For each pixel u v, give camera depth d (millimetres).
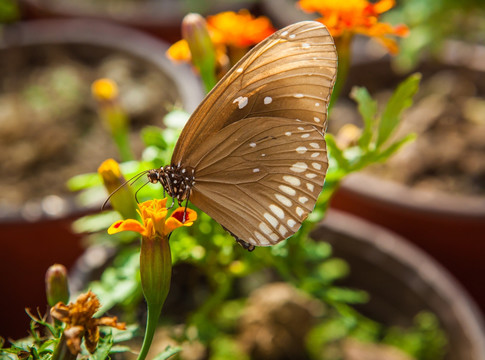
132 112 572
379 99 644
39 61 645
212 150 304
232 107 300
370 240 442
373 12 342
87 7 780
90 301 282
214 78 365
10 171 527
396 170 556
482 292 538
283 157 301
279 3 778
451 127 593
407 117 610
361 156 352
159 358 302
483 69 635
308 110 300
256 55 298
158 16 740
